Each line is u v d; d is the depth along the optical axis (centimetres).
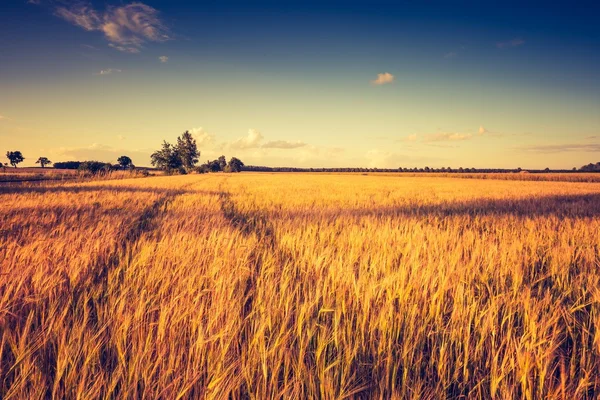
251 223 798
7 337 210
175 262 374
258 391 179
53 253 395
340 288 302
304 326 249
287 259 420
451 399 199
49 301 267
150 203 1147
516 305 288
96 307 267
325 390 180
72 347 203
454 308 268
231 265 376
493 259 416
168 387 171
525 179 6550
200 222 720
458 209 1161
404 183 3606
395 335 244
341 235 579
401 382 201
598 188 2864
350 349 217
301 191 1953
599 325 239
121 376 186
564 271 394
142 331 220
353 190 2094
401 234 595
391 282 311
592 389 207
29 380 182
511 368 200
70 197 1216
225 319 245
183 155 9850
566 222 776
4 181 2741
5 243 440
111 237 515
